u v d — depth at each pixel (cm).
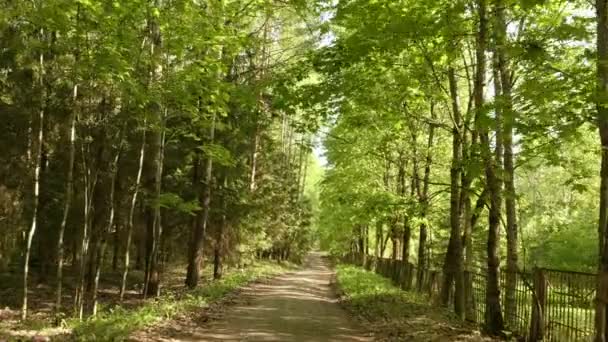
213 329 1112
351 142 1719
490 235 1100
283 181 4350
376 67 1277
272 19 1981
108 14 1098
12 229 1652
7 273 2042
